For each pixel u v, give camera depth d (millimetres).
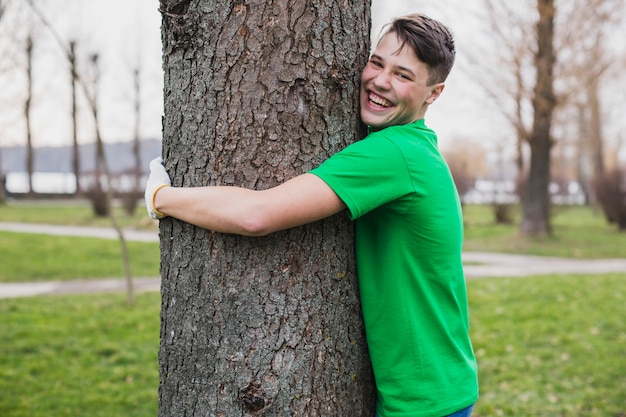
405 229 1876
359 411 1989
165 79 1933
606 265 12438
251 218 1677
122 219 22125
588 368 5355
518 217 23469
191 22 1805
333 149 1883
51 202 32188
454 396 1895
